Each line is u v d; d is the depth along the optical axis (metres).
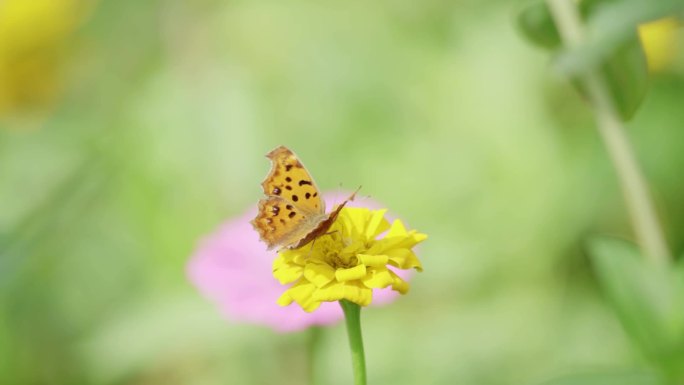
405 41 1.37
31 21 1.28
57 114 1.32
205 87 1.29
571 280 1.19
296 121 1.32
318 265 0.70
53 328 1.15
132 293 1.20
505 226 1.22
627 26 0.81
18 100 1.28
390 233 0.71
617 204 1.21
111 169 1.21
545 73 1.29
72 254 1.19
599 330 1.12
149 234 1.24
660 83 1.27
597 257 0.85
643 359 0.84
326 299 0.69
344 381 1.08
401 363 1.10
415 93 1.33
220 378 1.09
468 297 1.18
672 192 1.22
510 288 1.19
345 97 1.34
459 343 1.12
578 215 1.21
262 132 1.26
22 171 1.21
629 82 0.85
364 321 1.15
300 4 1.40
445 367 1.10
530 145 1.25
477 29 1.33
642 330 0.83
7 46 1.27
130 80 1.42
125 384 1.11
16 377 1.08
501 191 1.24
